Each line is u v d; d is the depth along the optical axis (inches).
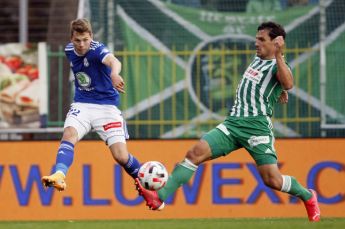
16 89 1528.1
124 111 1539.1
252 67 1097.4
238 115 1096.8
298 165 1424.7
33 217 1406.3
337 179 1419.8
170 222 1184.8
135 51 1555.1
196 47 1562.5
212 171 1403.8
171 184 1083.3
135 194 1401.3
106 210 1402.6
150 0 1567.4
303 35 1567.4
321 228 989.2
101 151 1409.9
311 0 1588.3
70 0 1642.5
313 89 1547.7
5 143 1419.8
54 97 1525.6
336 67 1552.7
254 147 1094.4
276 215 1396.4
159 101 1540.4
